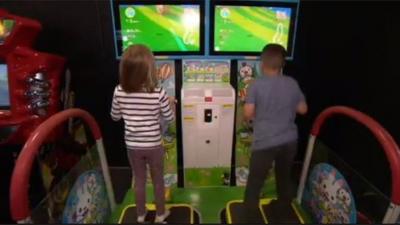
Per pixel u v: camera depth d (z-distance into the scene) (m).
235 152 3.00
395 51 2.75
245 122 2.93
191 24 2.65
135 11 2.59
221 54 2.75
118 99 2.00
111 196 2.63
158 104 1.99
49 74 2.44
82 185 2.08
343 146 3.29
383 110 2.91
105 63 3.06
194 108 2.66
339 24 3.03
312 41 3.09
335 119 3.30
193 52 2.74
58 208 1.73
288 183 2.36
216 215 2.61
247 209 2.45
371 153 2.94
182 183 3.04
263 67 2.10
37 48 2.97
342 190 2.07
